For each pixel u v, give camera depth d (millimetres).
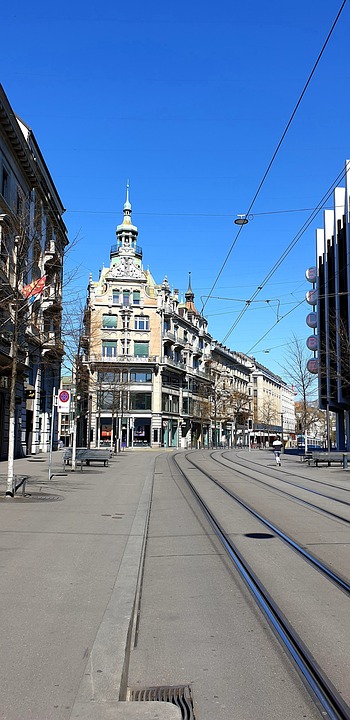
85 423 70875
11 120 30109
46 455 41875
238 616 6273
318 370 45938
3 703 4258
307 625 5898
